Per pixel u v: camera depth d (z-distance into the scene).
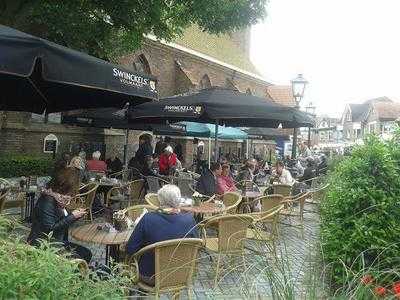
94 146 20.09
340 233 4.91
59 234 4.78
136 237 4.31
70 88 6.50
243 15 12.00
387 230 4.82
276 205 8.01
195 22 12.48
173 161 14.32
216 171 9.77
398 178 5.11
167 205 4.49
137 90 5.12
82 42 12.11
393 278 3.37
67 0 10.72
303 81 13.86
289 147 39.97
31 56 3.81
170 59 25.78
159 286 4.09
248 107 8.36
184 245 4.19
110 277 2.36
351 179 5.23
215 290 3.77
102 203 10.04
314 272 3.09
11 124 15.92
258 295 2.79
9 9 9.70
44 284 1.87
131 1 10.63
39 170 15.40
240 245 5.59
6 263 1.92
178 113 8.69
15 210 8.53
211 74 30.78
